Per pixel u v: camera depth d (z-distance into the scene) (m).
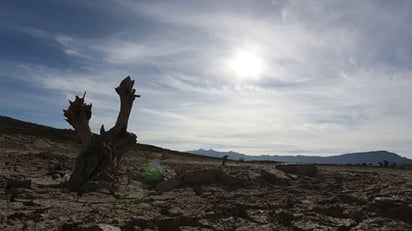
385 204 12.98
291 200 14.59
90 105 20.27
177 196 16.09
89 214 11.30
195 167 28.83
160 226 10.55
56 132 73.06
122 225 10.04
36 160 28.81
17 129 66.19
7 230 9.13
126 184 18.55
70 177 18.69
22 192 15.00
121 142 21.36
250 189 18.64
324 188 18.97
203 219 11.47
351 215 12.03
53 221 10.20
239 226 10.82
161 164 31.28
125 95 21.92
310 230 10.23
